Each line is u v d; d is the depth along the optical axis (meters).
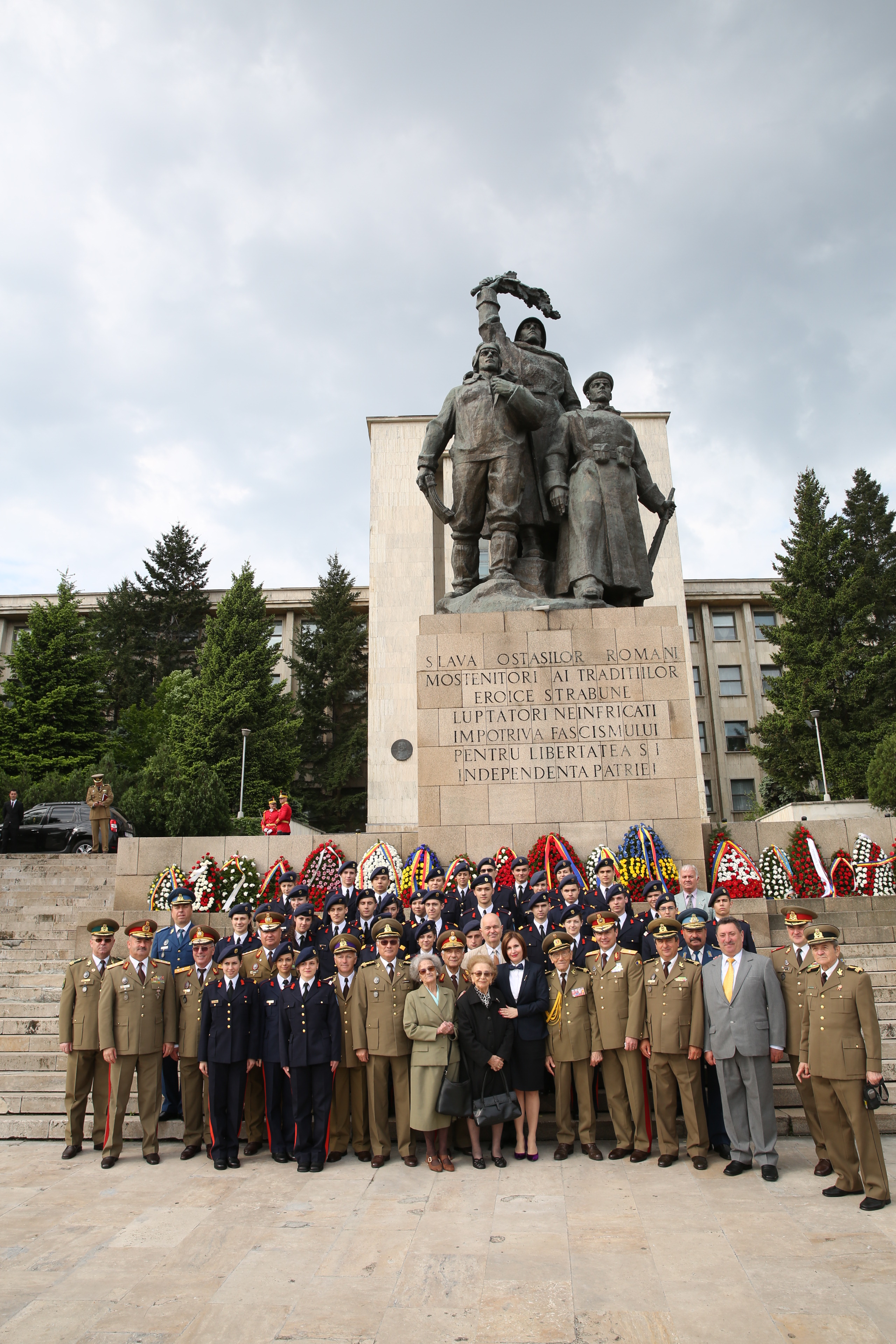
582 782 10.53
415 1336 3.91
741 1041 6.17
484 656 10.99
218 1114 6.74
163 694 42.06
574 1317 4.04
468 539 12.24
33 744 37.31
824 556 37.88
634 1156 6.55
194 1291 4.42
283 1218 5.50
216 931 8.41
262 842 12.29
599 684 10.81
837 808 27.86
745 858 10.32
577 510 11.57
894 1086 7.54
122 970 7.14
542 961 7.60
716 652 47.47
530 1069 6.71
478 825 10.50
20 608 50.50
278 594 49.72
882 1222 5.14
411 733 32.78
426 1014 6.58
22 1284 4.54
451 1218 5.41
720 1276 4.44
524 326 13.12
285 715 38.69
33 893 17.09
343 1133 7.00
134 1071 7.09
